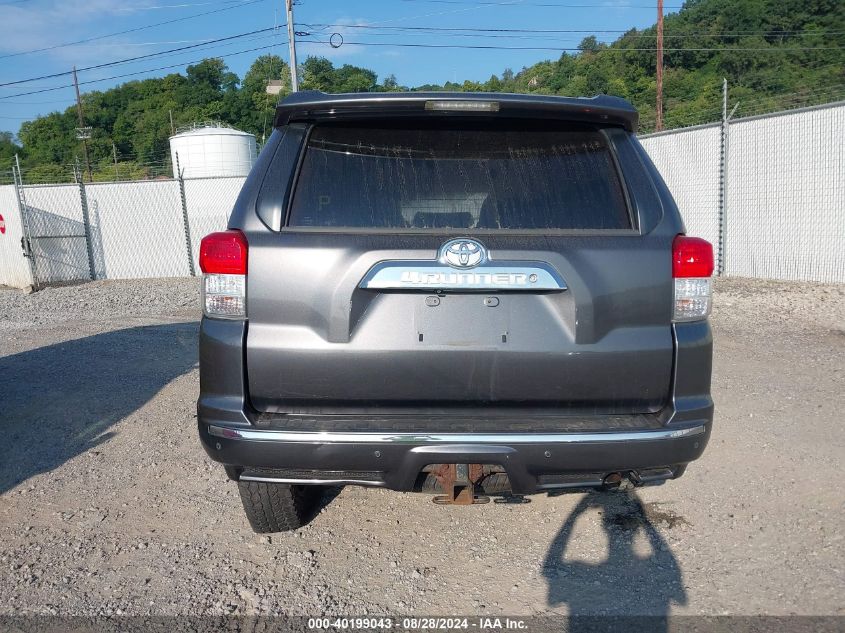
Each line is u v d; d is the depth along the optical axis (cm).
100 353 779
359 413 267
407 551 335
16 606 293
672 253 268
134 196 1778
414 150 284
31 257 1600
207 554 335
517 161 282
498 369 262
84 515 380
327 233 266
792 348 711
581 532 349
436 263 258
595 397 265
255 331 264
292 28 2725
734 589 296
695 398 269
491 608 287
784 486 391
